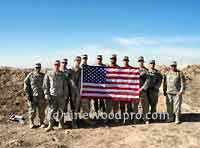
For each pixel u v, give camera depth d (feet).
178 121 34.76
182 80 34.94
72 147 28.07
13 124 36.40
